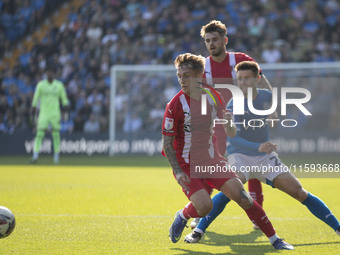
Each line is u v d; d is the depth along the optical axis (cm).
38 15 8619
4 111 7188
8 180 3591
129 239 1653
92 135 6506
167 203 2509
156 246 1555
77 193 2880
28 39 8556
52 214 2148
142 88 6594
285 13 7681
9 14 8606
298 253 1452
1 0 8569
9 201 2530
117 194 2848
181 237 1738
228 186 1496
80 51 7794
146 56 7544
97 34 7988
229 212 2269
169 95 6562
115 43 7775
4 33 8488
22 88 7506
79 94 7162
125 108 6569
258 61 7131
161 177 3850
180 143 1554
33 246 1530
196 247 1550
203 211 1482
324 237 1706
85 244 1568
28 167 4744
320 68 5741
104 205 2427
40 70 7681
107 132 6550
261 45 7225
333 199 2684
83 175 3991
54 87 5050
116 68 6594
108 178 3766
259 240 1669
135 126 6531
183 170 1542
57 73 7612
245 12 7769
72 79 7500
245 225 1956
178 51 7512
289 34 7512
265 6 7788
